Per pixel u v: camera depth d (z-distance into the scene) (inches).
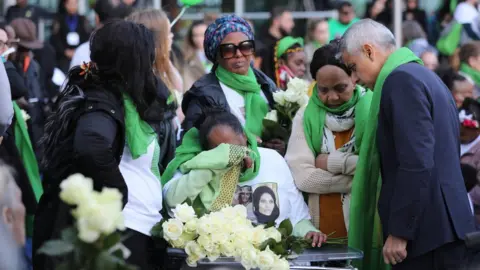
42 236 216.5
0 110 252.4
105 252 153.6
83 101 215.6
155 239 220.8
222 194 229.5
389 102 222.2
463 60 459.5
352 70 235.9
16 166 297.6
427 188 216.1
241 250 206.4
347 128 250.2
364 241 241.3
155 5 519.8
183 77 385.7
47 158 218.5
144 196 220.5
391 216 219.5
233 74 269.6
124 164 221.5
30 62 409.7
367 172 236.8
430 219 221.9
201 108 264.8
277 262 204.5
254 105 269.7
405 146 216.5
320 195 250.4
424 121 217.8
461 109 339.3
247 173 233.5
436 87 225.0
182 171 233.8
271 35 480.4
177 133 295.7
